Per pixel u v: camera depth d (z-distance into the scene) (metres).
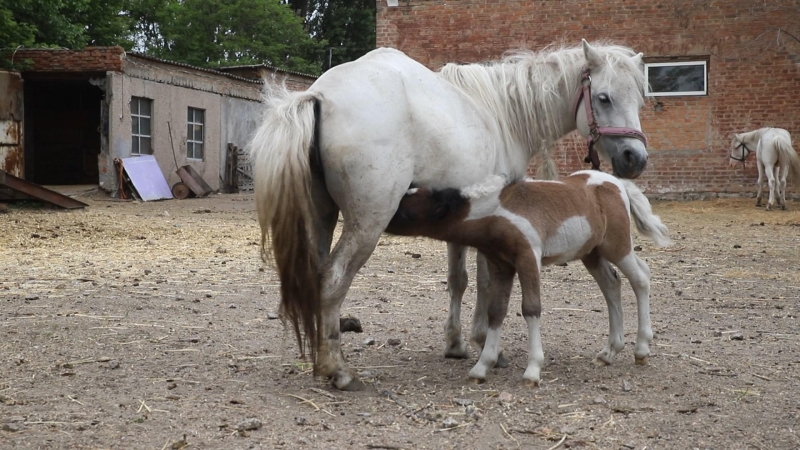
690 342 5.73
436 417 3.97
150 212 15.44
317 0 46.56
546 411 4.09
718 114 17.02
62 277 8.02
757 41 16.69
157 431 3.70
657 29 17.12
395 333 5.98
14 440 3.54
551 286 8.08
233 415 3.95
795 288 7.93
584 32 17.39
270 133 4.19
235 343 5.54
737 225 13.34
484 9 17.73
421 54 18.09
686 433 3.80
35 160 24.41
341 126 4.23
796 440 3.73
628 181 5.16
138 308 6.61
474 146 4.54
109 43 29.33
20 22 22.25
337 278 4.32
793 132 16.64
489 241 4.53
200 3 39.56
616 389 4.52
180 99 21.95
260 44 39.09
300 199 4.10
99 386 4.41
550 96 5.21
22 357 4.99
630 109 5.25
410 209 4.38
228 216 15.01
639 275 4.97
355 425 3.84
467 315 6.71
